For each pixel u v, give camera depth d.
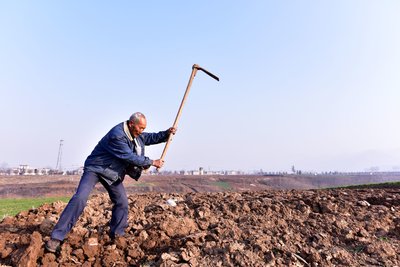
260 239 3.46
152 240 3.68
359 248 3.37
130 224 4.28
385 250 3.25
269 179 82.25
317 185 90.38
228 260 3.07
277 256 3.19
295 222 4.13
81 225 4.46
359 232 3.72
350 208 4.73
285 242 3.48
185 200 5.91
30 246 3.25
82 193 3.42
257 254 3.18
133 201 6.04
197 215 4.60
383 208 4.71
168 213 4.74
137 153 3.75
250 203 5.04
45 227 4.20
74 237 3.57
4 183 49.69
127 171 3.77
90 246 3.45
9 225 4.55
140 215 4.82
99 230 4.11
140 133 3.66
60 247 3.44
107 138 3.56
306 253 3.20
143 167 3.77
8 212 8.74
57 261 3.29
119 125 3.62
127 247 3.54
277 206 4.72
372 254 3.23
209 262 3.09
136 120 3.57
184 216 4.61
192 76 4.24
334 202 5.07
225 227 4.01
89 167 3.55
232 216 4.52
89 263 3.29
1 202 12.46
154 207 5.18
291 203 5.01
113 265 3.30
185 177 71.62
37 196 43.94
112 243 3.68
